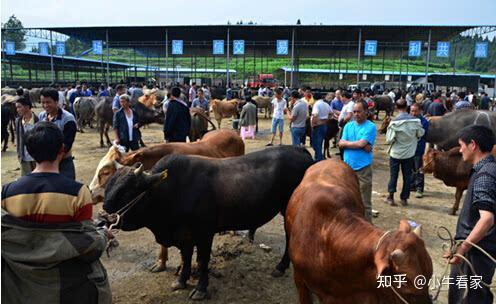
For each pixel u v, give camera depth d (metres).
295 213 4.12
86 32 46.78
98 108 15.53
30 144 2.85
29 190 2.76
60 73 74.19
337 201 3.47
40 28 44.66
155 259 6.20
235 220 5.15
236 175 5.10
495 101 35.19
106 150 14.90
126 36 48.81
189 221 4.83
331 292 3.33
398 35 45.41
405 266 2.61
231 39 49.53
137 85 37.81
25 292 2.77
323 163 4.97
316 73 59.94
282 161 5.39
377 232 3.01
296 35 46.56
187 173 4.84
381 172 11.97
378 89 40.72
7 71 66.56
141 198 4.43
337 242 3.18
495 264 3.58
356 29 42.09
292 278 5.57
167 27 41.88
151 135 18.89
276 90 16.05
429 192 9.88
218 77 67.75
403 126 8.30
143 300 5.05
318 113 11.52
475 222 3.57
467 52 134.00
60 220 2.78
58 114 5.66
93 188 5.43
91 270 2.97
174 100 8.56
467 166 7.78
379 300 2.96
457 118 11.32
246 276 5.63
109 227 4.11
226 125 23.91
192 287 5.31
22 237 2.72
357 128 6.55
